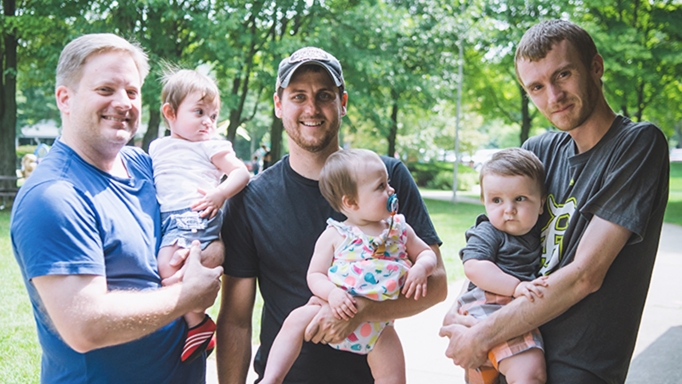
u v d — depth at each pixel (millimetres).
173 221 2740
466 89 28031
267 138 58312
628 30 19922
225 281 2918
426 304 2707
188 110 3078
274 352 2588
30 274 2150
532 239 2645
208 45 14828
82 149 2441
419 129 39844
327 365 2693
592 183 2447
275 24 17141
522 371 2428
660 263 9094
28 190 2234
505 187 2596
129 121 2477
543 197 2662
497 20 22234
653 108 23969
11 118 17297
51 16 14797
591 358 2404
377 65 18156
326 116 2768
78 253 2182
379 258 2621
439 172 32344
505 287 2510
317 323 2559
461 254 2697
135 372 2416
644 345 5266
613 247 2311
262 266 2863
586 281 2322
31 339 5145
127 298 2252
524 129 27562
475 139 43938
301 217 2816
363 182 2588
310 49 2830
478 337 2490
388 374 2662
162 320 2309
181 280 2551
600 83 2520
